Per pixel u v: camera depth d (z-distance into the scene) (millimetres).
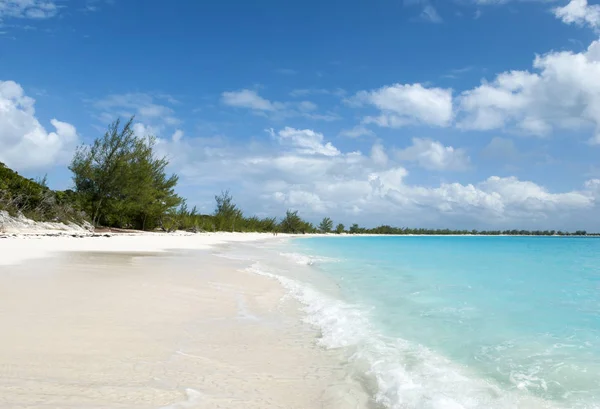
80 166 38281
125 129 39812
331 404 3822
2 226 25797
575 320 7727
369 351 5543
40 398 3396
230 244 35500
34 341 4953
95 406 3332
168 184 46562
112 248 20969
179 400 3625
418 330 6832
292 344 5773
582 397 4133
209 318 6980
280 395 3971
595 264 20812
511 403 3967
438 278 14094
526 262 22062
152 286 9609
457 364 5129
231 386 4094
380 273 15562
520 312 8445
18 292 7855
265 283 11602
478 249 37312
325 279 13523
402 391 4168
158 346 5168
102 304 7273
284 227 98312
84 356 4570
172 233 46938
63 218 33812
